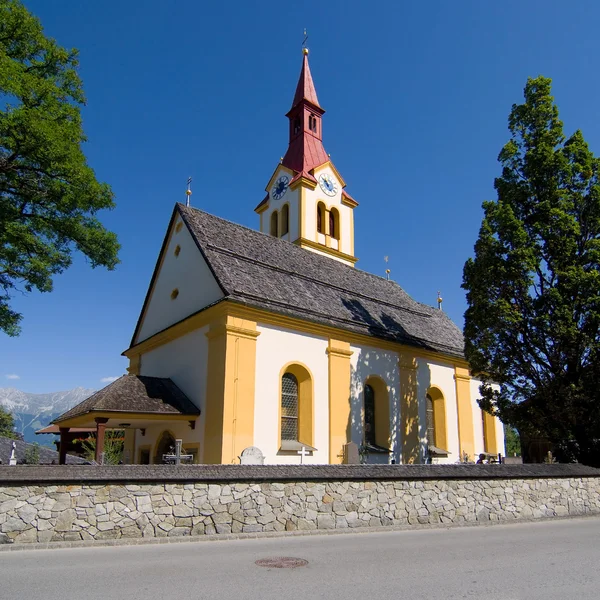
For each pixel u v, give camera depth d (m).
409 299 35.28
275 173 41.12
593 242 21.12
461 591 7.28
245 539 11.71
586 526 15.19
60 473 10.65
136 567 8.57
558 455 21.25
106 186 19.91
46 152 17.42
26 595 6.83
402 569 8.68
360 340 25.12
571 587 7.64
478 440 31.02
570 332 19.77
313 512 13.03
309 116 42.44
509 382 22.02
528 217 22.42
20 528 10.19
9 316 20.50
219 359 20.12
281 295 23.23
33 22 18.97
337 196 40.97
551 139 22.86
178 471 11.73
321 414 22.50
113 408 18.98
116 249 21.31
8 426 61.12
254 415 20.19
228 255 23.84
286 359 21.84
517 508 16.58
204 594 6.94
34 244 19.45
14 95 16.78
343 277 30.92
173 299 24.97
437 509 14.96
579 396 19.88
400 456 25.67
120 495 11.09
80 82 20.25
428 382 28.69
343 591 7.18
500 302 20.92
